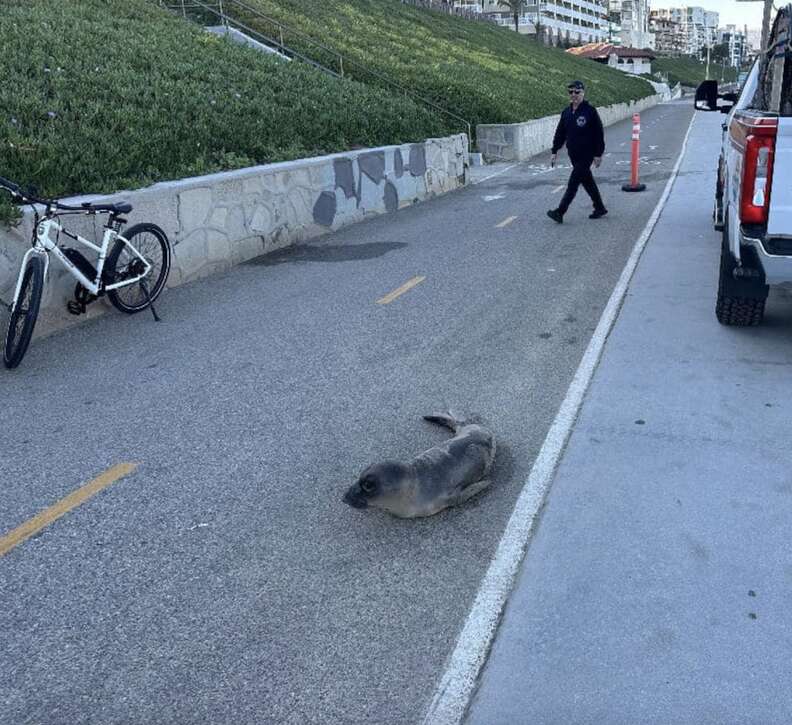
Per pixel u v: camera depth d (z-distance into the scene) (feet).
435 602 11.13
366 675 9.80
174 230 29.63
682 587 11.02
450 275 29.91
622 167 64.64
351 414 17.54
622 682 9.39
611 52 307.78
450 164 55.93
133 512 13.85
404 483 12.73
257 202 34.58
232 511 13.75
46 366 21.49
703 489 13.51
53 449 16.43
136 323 25.26
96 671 10.04
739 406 16.62
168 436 16.81
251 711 9.31
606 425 16.14
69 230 24.81
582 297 25.77
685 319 22.57
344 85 60.03
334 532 13.01
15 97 30.78
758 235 18.02
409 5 162.81
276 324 24.57
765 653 9.70
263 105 44.73
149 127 34.27
